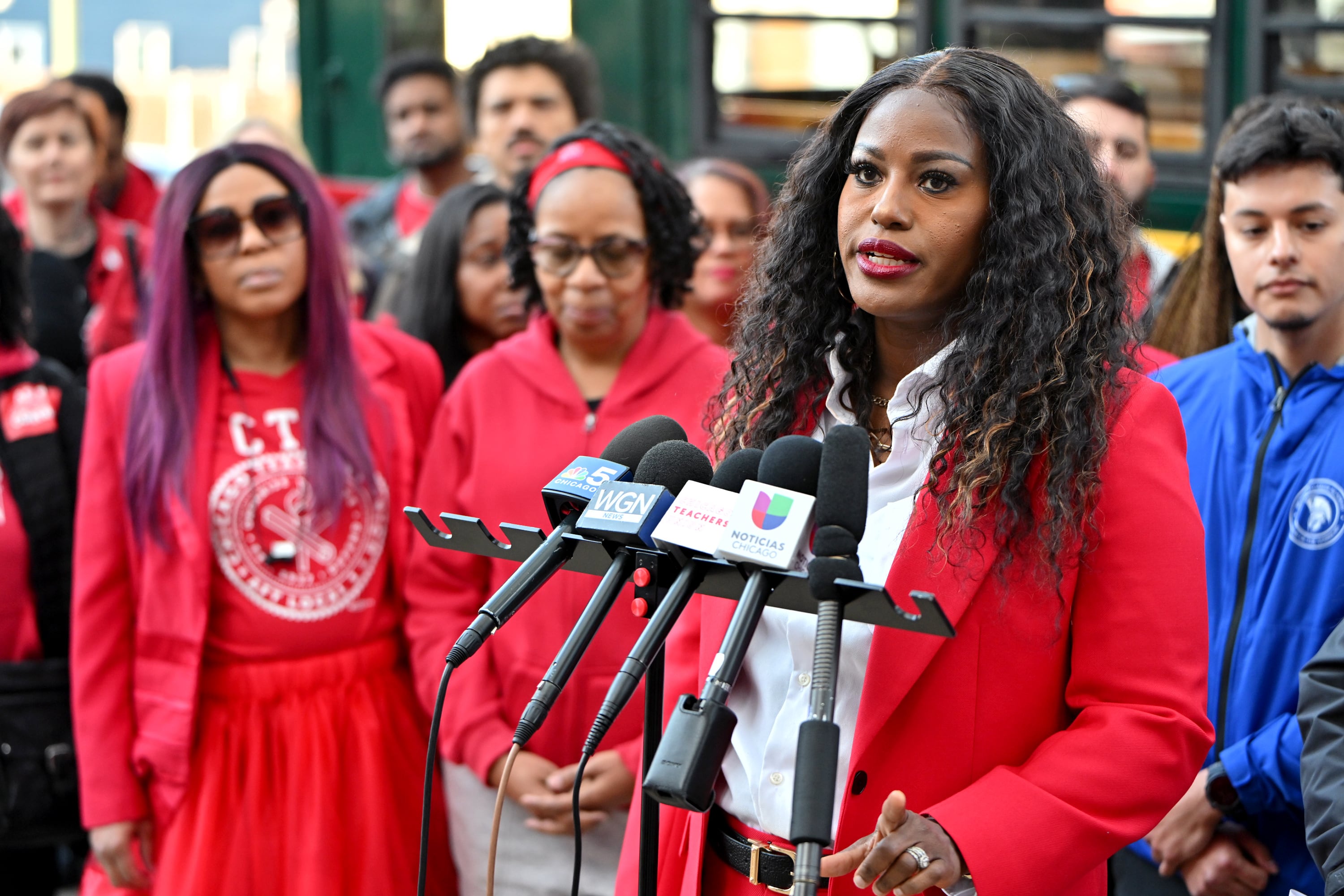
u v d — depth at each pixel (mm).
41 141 4758
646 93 5352
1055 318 1693
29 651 3156
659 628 1460
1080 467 1671
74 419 3234
